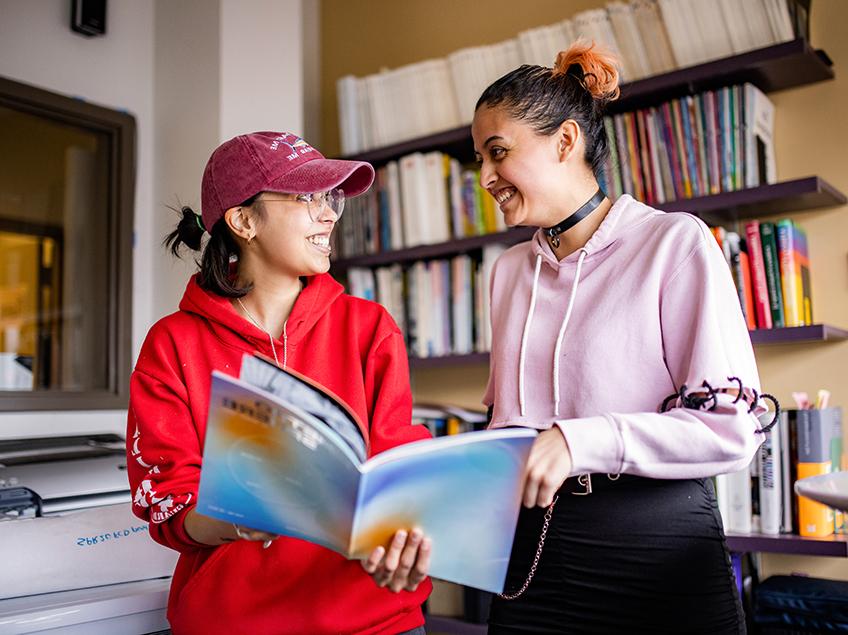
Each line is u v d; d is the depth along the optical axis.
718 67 2.23
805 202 2.27
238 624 1.21
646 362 1.24
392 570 0.99
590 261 1.35
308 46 3.41
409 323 2.79
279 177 1.29
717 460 1.12
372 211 2.89
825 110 2.34
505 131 1.32
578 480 1.27
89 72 2.77
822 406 2.13
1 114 2.59
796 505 2.08
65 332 2.68
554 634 1.30
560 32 2.54
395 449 0.93
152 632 1.56
